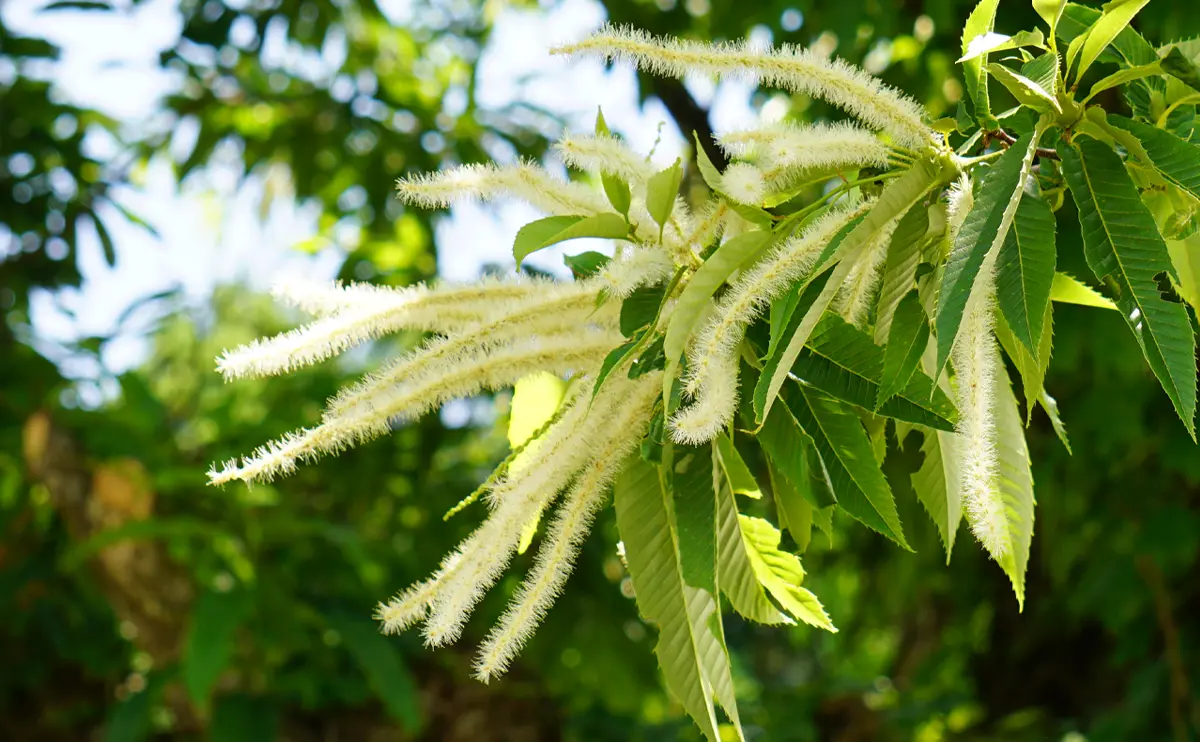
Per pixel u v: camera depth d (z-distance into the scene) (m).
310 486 5.11
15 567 5.02
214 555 4.31
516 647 1.22
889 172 1.20
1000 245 0.99
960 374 1.10
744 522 1.39
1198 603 5.16
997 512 1.12
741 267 1.17
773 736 5.60
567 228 1.23
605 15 4.99
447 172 1.26
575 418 1.24
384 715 4.89
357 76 5.92
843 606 7.73
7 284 5.52
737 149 1.22
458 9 6.51
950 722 6.26
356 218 5.85
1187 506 4.88
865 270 1.20
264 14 5.37
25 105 5.45
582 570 4.88
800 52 1.17
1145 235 1.08
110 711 5.20
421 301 1.27
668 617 1.30
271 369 1.21
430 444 5.10
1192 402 1.01
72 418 4.67
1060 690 6.30
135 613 4.52
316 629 4.38
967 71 1.21
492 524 1.23
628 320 1.22
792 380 1.23
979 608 6.48
